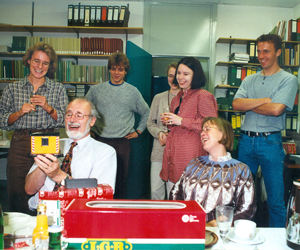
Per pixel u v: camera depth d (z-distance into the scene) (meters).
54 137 1.05
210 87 4.19
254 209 1.25
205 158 1.42
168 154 2.00
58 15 4.16
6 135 3.35
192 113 1.93
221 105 3.94
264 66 2.23
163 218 0.71
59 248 0.64
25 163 2.31
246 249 0.85
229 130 1.36
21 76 3.79
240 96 2.31
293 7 4.23
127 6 4.12
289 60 3.90
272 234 0.98
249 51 4.01
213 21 4.16
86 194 0.84
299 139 3.44
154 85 4.29
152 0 4.14
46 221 0.68
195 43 4.18
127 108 2.76
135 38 4.17
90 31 4.05
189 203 0.78
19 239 0.74
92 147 1.47
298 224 0.86
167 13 4.16
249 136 2.18
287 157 2.91
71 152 1.45
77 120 1.43
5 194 3.46
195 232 0.71
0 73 3.79
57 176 1.09
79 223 0.70
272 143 2.08
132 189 3.38
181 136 1.93
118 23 3.86
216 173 1.31
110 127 2.69
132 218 0.71
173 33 4.17
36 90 2.46
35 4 4.17
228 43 4.22
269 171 2.10
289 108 2.11
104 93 2.72
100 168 1.44
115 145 2.70
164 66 4.35
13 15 4.18
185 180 1.40
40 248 0.67
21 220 1.04
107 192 0.86
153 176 2.49
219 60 4.23
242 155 2.23
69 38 3.86
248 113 2.24
